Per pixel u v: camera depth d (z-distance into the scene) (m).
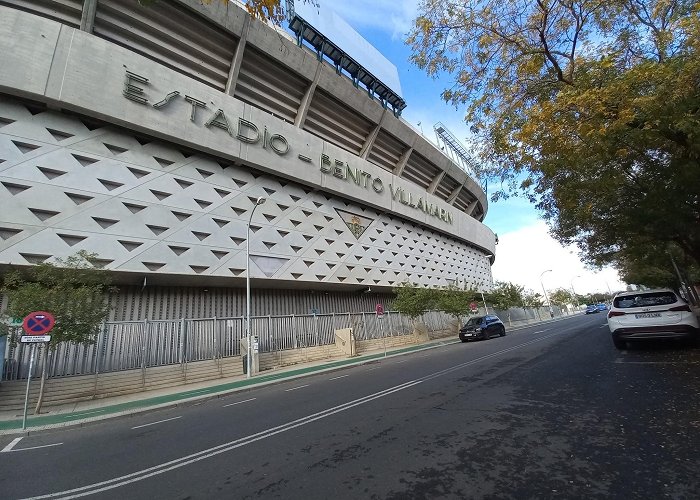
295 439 5.70
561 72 6.74
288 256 24.97
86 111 17.34
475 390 7.91
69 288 12.38
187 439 6.54
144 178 19.33
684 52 5.81
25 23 16.17
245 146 22.89
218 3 21.30
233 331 20.20
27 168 16.06
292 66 25.55
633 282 36.78
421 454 4.54
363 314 28.75
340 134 31.77
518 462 4.02
